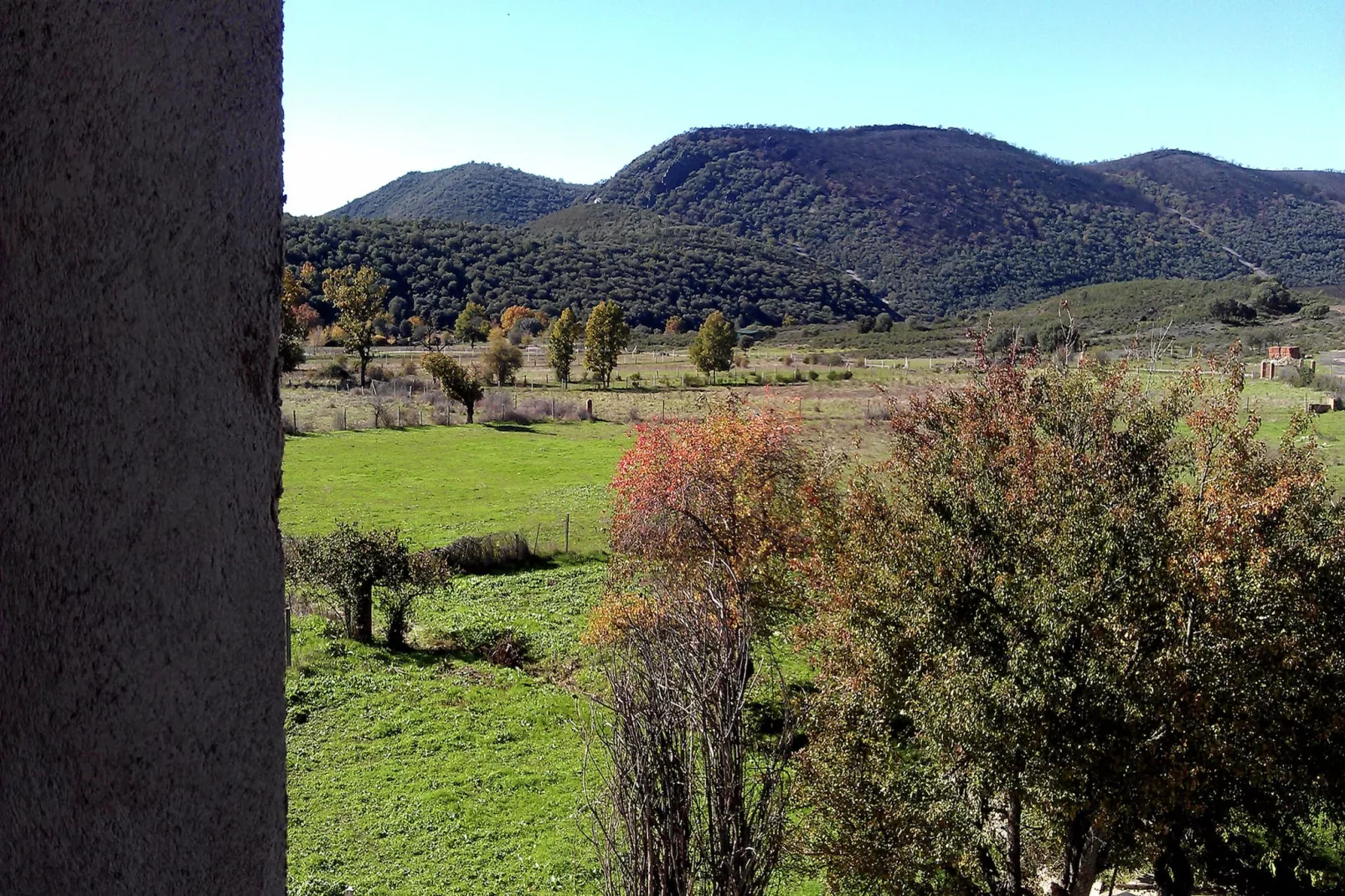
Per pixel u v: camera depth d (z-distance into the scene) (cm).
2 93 181
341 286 7875
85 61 179
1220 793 1109
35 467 181
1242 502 1174
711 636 818
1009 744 953
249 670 200
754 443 1869
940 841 1091
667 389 7894
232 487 197
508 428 5869
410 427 5791
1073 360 1980
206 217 193
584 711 1802
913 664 1098
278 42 209
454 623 2334
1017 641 995
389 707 1836
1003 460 1405
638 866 721
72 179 180
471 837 1391
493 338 8956
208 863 192
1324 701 1055
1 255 183
